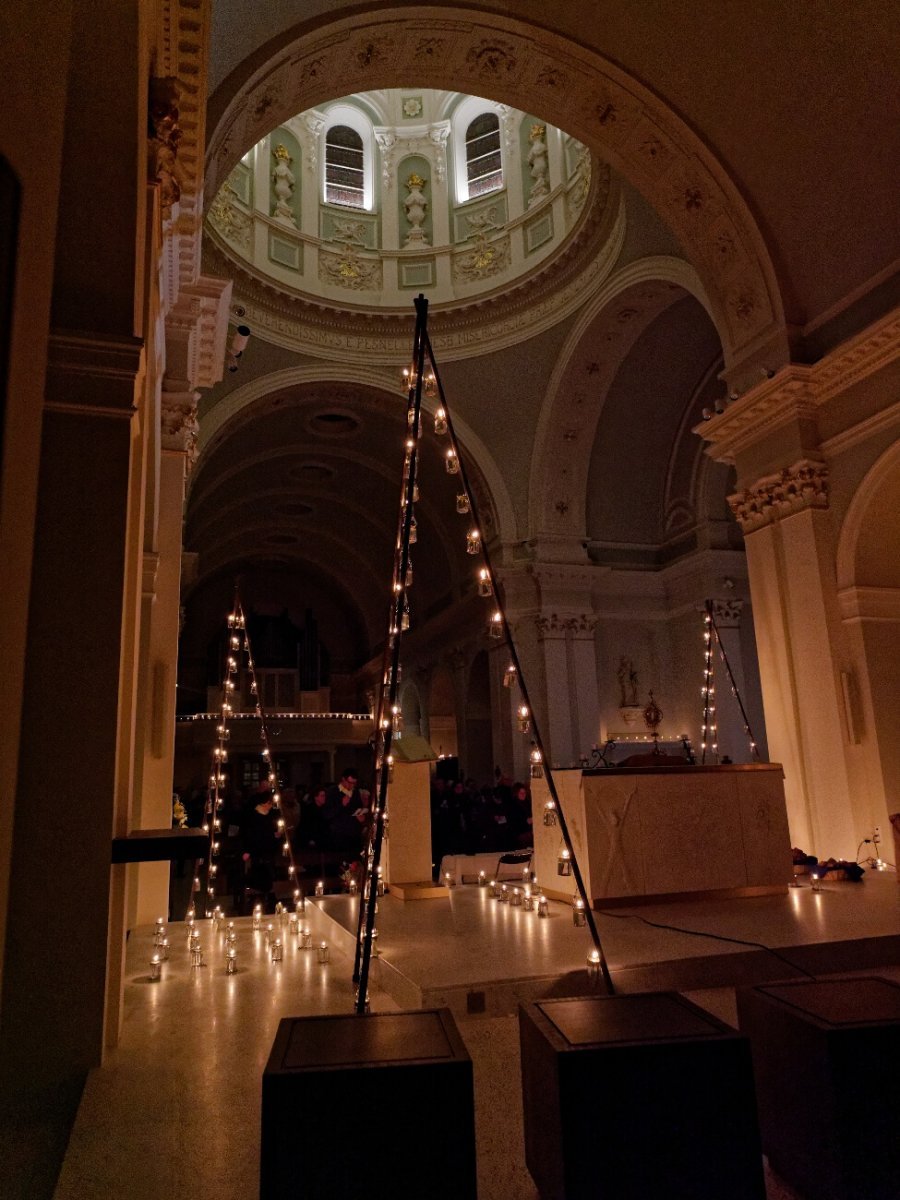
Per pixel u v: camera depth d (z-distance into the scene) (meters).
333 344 17.20
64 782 3.14
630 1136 1.88
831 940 4.38
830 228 8.91
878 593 8.95
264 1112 1.83
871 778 8.61
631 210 13.41
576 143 15.44
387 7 8.42
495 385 17.39
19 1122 2.78
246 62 7.72
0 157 1.87
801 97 8.37
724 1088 1.92
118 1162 2.37
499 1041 3.40
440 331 17.52
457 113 18.12
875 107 7.95
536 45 9.08
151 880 6.22
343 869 7.59
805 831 9.02
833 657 8.84
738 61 8.48
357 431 20.00
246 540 27.17
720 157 9.33
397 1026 2.19
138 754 5.73
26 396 1.95
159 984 4.25
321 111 17.83
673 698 17.70
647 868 5.55
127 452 3.41
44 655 3.21
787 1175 2.24
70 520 3.32
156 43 4.79
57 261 3.47
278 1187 1.80
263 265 16.36
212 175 8.05
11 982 2.99
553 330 16.48
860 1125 2.00
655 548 18.25
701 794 5.79
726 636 16.61
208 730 21.78
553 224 16.20
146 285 4.39
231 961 4.48
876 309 8.62
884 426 8.56
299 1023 2.21
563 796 5.78
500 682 17.44
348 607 30.34
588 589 17.38
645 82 9.13
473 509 4.35
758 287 9.72
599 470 17.67
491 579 4.29
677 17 8.38
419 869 6.12
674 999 2.32
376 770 4.33
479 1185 2.33
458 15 8.67
